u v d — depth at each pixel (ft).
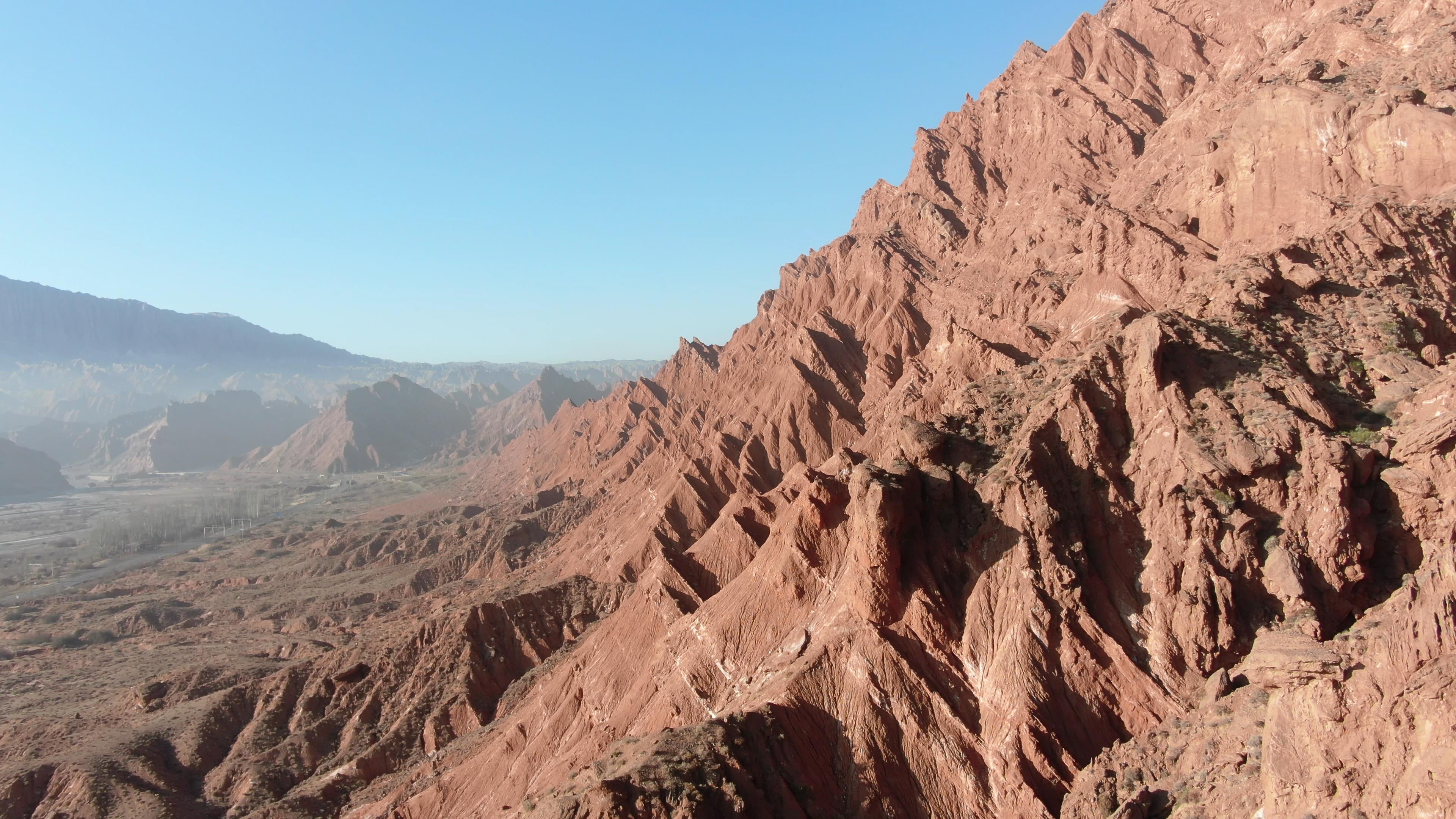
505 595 275.59
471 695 217.36
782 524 135.44
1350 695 65.16
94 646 374.84
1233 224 197.06
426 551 479.41
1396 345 126.72
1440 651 61.72
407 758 203.00
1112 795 86.07
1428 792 56.70
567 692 161.07
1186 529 105.09
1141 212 220.43
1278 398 116.26
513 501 548.72
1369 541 99.86
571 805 89.51
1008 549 109.29
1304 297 141.49
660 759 93.30
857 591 110.93
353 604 391.04
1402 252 150.30
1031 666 100.12
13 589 514.27
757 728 99.81
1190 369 121.80
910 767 99.45
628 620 163.02
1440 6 214.07
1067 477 115.85
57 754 219.20
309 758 207.51
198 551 590.55
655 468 374.63
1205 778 79.15
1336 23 237.45
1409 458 101.50
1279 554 100.63
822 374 318.45
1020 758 94.94
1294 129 187.73
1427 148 166.50
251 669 273.75
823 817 94.48
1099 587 106.01
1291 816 65.72
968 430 127.95
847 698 105.09
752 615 127.95
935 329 294.25
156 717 238.68
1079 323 210.18
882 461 131.95
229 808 191.31
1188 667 98.58
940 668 104.78
